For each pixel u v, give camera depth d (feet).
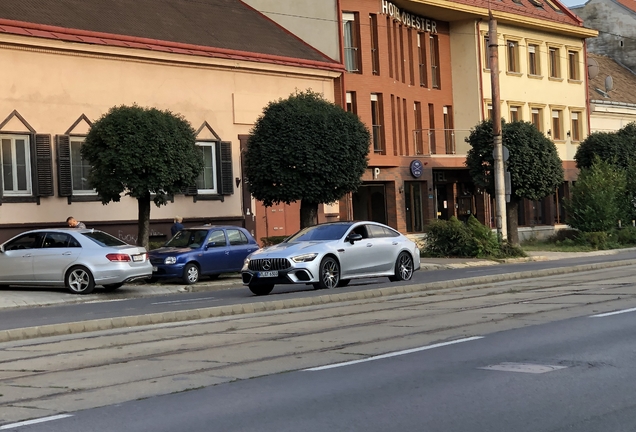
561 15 186.91
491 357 34.17
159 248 86.28
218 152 111.96
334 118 98.53
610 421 24.07
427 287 67.77
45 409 27.84
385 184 142.61
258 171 98.68
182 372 33.55
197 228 87.86
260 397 28.43
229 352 38.04
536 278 76.48
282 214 120.06
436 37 160.25
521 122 131.34
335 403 27.07
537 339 38.27
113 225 100.07
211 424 25.02
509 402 26.45
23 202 92.43
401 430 23.58
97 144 85.71
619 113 201.36
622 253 130.52
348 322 46.88
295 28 133.80
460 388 28.60
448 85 161.99
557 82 183.11
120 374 33.76
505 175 116.06
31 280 74.90
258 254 67.51
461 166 157.48
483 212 165.37
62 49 95.66
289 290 72.54
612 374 30.22
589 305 50.55
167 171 85.97
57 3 103.14
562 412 25.12
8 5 96.22
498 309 50.26
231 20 126.52
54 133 95.35
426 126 155.53
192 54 107.96
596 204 146.20
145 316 50.83
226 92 113.09
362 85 134.41
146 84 104.22
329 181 98.27
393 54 143.23
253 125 116.06
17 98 92.48
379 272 72.90
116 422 25.75
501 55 167.94
